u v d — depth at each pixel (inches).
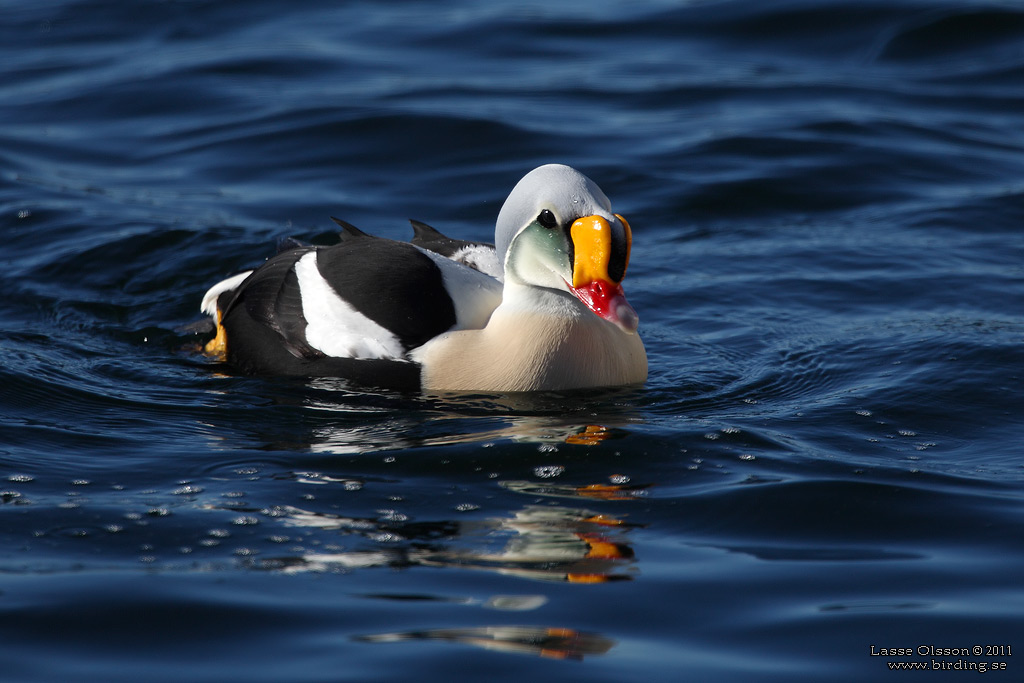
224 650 233.5
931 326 438.3
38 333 446.9
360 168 617.9
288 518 292.8
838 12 817.5
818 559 271.3
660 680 224.2
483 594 255.6
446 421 363.3
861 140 645.9
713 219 566.3
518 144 638.5
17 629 239.5
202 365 426.0
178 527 287.1
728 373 409.4
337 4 895.1
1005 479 314.7
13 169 620.1
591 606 250.7
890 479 313.9
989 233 540.1
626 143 643.5
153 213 564.1
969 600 252.1
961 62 761.0
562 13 861.2
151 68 756.6
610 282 369.4
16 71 761.0
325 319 401.1
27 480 315.3
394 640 236.7
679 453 333.1
